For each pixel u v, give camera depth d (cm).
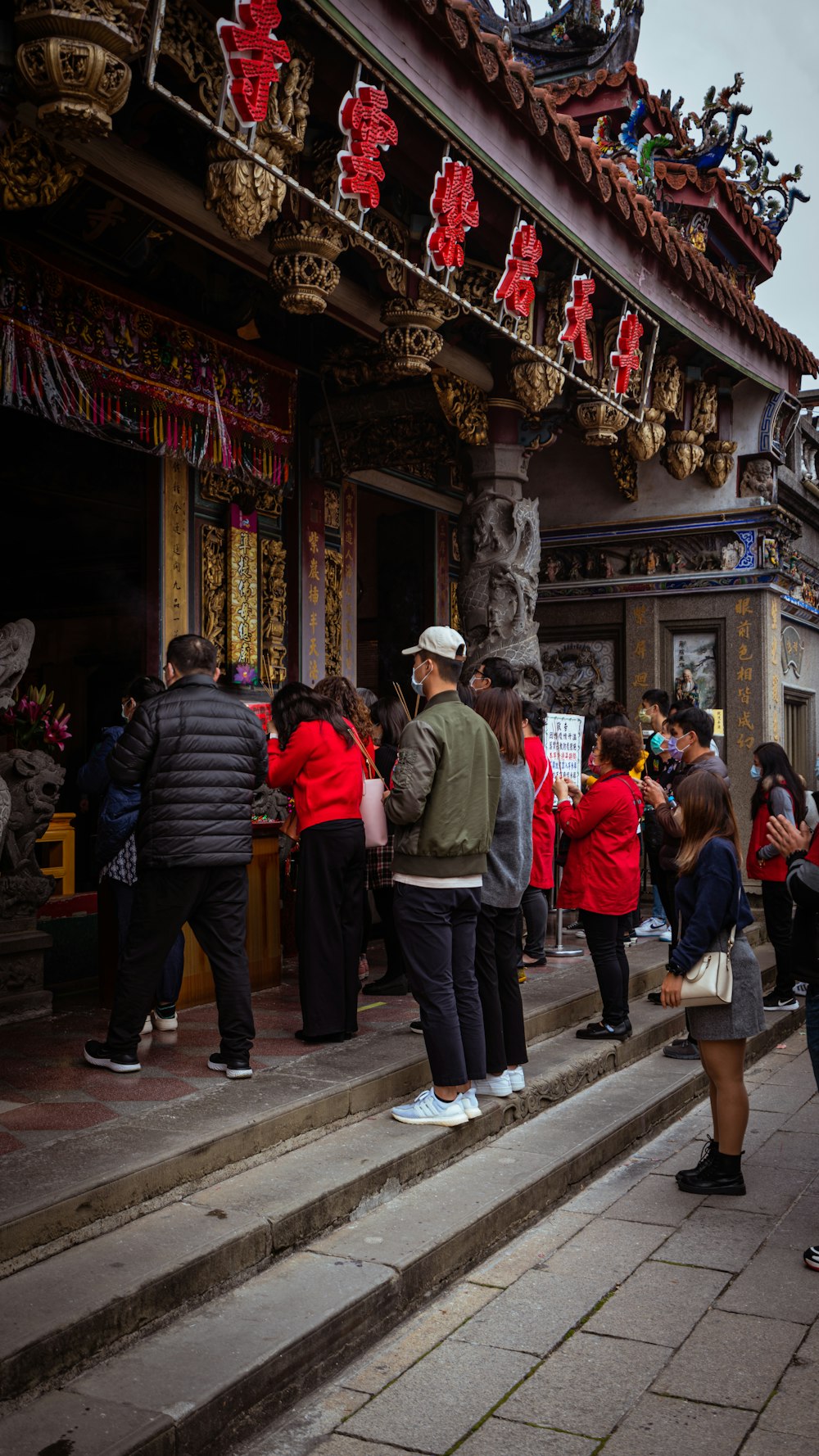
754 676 1096
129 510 1038
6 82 369
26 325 582
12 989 546
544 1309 364
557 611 1191
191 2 429
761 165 1145
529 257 630
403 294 621
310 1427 295
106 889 576
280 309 838
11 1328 275
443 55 536
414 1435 291
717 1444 286
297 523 877
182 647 458
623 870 615
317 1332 312
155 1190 354
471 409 761
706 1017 463
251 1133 396
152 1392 274
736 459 1092
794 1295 374
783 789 781
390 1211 399
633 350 787
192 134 550
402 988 643
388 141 498
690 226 1052
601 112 939
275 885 652
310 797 515
